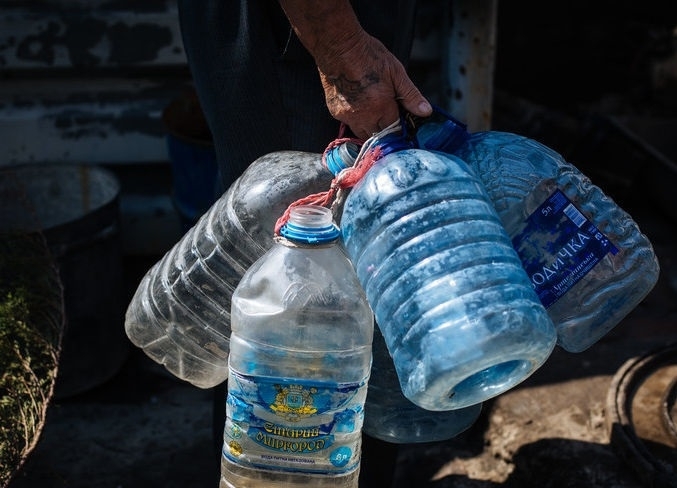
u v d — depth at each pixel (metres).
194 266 2.08
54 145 3.81
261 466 1.83
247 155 2.32
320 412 1.77
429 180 1.75
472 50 3.65
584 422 2.78
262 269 1.84
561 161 1.96
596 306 1.91
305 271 1.82
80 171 3.47
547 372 3.04
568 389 2.94
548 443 2.71
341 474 1.83
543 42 5.25
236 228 1.99
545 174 1.90
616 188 4.34
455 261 1.67
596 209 1.91
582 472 2.57
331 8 1.86
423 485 2.78
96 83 3.79
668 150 4.62
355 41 1.89
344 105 1.95
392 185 1.75
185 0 2.30
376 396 2.13
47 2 3.63
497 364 1.70
